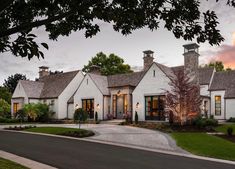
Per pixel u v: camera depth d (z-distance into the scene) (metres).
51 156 11.48
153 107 28.48
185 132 20.39
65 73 41.47
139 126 24.48
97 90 32.62
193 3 5.59
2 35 4.44
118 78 35.09
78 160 10.67
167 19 5.72
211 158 11.60
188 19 5.69
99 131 20.81
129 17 5.79
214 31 5.65
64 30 6.12
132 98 29.92
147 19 6.12
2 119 35.38
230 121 28.88
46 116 35.50
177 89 24.33
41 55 4.34
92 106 33.12
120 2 5.38
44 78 43.78
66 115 37.50
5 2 4.17
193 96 23.52
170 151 13.14
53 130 21.80
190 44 27.44
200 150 13.21
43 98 38.50
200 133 19.56
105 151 12.80
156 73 28.42
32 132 21.45
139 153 12.41
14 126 27.27
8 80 60.81
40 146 14.21
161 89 27.44
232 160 11.30
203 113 30.02
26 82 40.16
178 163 10.38
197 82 27.03
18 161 10.27
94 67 39.03
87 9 5.33
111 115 31.52
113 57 50.66
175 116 23.70
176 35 5.88
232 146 14.14
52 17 4.79
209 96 31.89
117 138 17.25
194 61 27.16
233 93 30.30
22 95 38.97
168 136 18.03
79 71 40.44
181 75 24.16
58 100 36.78
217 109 31.62
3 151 12.67
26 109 33.31
